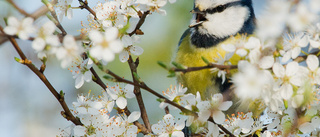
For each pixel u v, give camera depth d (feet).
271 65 5.80
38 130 6.28
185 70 5.77
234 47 5.84
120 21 5.89
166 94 5.90
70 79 6.37
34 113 6.29
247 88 5.67
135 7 5.90
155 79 6.36
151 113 6.38
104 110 5.92
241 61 5.78
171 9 6.38
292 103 5.84
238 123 5.93
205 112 5.86
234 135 5.91
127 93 5.92
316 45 5.82
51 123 6.30
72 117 5.90
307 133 5.90
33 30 5.75
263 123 5.96
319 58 5.85
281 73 5.81
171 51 6.34
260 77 5.71
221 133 5.96
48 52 5.76
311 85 5.82
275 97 5.83
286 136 5.86
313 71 5.81
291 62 5.81
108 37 5.72
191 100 5.87
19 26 5.75
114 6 5.89
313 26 5.82
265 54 5.81
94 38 5.72
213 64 5.79
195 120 5.89
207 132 5.96
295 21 5.64
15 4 5.78
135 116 5.91
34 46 5.74
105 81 6.33
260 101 5.93
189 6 6.38
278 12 5.64
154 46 6.34
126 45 5.88
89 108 5.90
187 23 6.38
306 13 5.64
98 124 5.90
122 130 5.91
